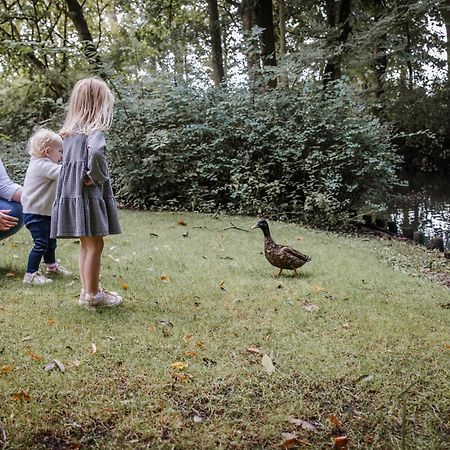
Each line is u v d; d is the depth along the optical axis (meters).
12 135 12.21
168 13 16.98
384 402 2.44
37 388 2.43
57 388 2.44
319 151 8.20
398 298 4.04
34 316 3.35
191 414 2.30
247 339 3.09
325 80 10.57
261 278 4.47
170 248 5.52
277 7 16.45
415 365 2.80
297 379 2.63
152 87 9.20
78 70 11.88
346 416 2.33
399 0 14.47
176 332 3.16
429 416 2.33
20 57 11.84
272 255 4.51
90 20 16.23
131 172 8.45
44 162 4.01
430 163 19.36
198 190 8.58
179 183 8.77
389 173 8.40
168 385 2.50
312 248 5.94
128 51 12.20
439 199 13.37
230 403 2.39
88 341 2.98
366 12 16.44
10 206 4.16
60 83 11.95
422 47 16.48
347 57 14.23
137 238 6.00
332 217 7.85
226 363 2.77
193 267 4.75
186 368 2.69
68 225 3.24
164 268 4.68
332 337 3.17
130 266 4.71
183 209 8.59
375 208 8.33
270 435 2.16
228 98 9.01
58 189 3.28
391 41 13.88
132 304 3.66
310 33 14.56
